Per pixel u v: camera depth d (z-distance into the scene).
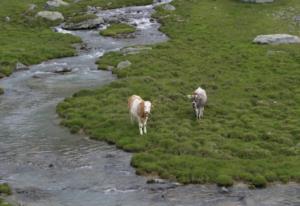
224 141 36.00
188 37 69.94
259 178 30.16
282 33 70.06
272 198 28.22
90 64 60.25
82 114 41.91
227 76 53.03
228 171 31.00
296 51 61.94
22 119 41.84
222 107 43.38
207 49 64.31
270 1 84.12
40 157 34.03
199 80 51.78
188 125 38.81
